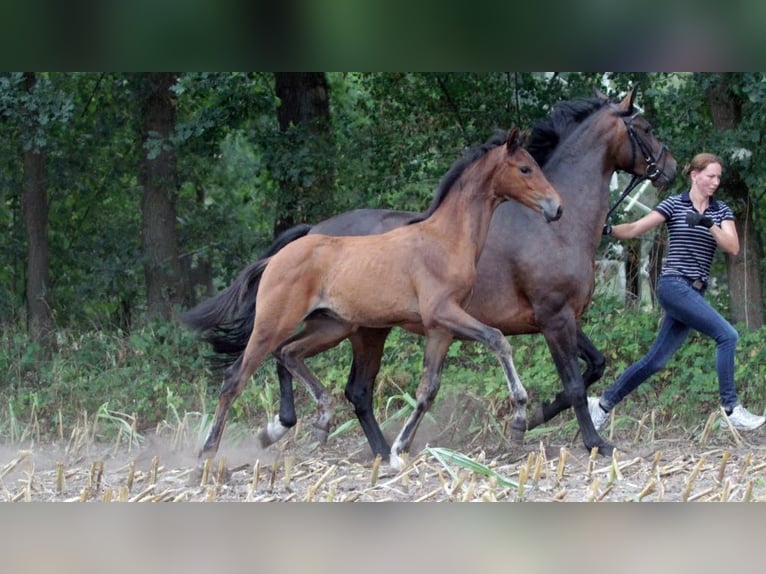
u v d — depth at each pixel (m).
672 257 9.48
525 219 9.41
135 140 16.08
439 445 10.38
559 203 8.77
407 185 15.66
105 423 11.81
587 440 9.37
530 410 11.34
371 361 9.84
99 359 13.81
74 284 16.55
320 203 14.86
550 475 8.58
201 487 8.31
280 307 8.67
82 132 16.00
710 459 9.27
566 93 14.59
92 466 8.45
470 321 8.61
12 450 11.04
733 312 13.56
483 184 8.84
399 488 8.10
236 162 18.34
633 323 12.30
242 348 9.43
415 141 15.08
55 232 16.77
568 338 9.35
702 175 9.36
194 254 17.67
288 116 15.16
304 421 11.62
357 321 8.85
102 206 16.80
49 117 14.39
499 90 14.89
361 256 8.78
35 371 13.64
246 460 10.02
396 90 15.20
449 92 14.99
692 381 11.07
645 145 9.77
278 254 8.85
